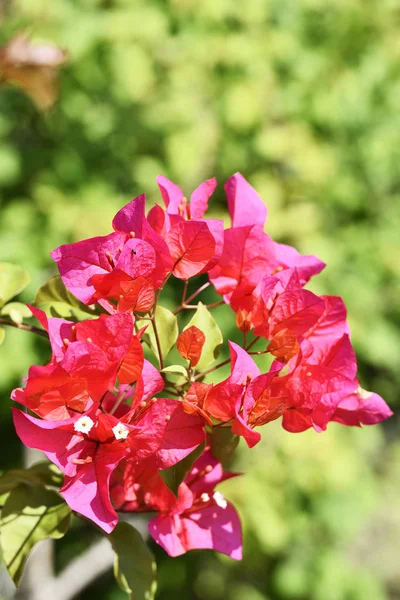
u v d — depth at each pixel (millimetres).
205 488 550
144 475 535
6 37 1329
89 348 500
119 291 519
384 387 1665
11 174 1340
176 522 544
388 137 1494
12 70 889
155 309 544
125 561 549
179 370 524
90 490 497
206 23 1428
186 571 1607
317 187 1447
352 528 1413
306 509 1412
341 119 1488
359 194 1480
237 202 569
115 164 1431
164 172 1389
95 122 1392
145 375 512
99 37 1351
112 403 536
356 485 1458
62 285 571
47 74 901
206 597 1699
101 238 517
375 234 1497
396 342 1462
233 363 514
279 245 576
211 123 1395
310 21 1557
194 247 529
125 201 1373
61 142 1417
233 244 554
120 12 1369
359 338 1396
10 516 538
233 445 552
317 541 1521
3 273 591
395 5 1546
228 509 551
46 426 494
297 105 1456
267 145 1359
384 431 1892
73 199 1334
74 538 1531
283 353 536
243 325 547
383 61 1523
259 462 1316
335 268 1396
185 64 1390
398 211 1541
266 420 517
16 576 529
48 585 1087
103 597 1627
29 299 1258
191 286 1297
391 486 1793
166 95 1395
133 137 1411
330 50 1540
